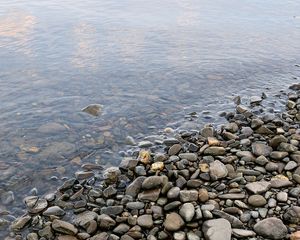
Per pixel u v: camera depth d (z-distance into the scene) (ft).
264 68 48.47
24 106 36.73
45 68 46.26
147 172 25.90
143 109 36.83
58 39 58.03
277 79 44.93
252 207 22.07
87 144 30.66
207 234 19.67
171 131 32.53
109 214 21.89
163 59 50.65
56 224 20.86
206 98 39.63
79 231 20.98
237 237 19.80
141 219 21.15
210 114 35.81
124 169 26.71
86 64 48.03
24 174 26.78
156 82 43.34
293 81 44.32
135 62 49.26
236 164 26.55
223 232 19.70
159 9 83.25
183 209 21.22
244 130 30.94
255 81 44.24
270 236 19.72
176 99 39.29
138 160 26.86
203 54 53.21
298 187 23.57
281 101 38.09
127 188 23.86
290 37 62.69
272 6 87.86
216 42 59.06
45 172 27.04
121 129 33.06
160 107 37.37
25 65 47.06
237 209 21.67
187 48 55.77
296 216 20.71
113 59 50.06
